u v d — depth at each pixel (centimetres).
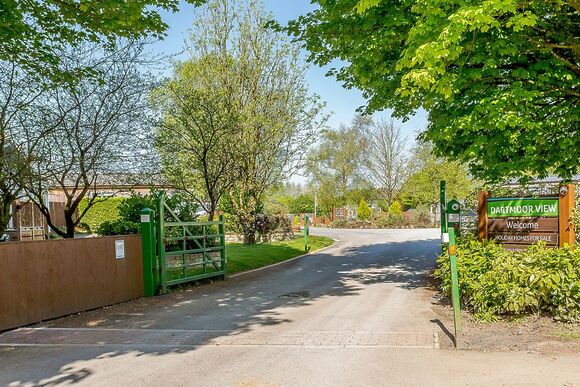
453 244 645
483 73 909
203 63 2023
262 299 1012
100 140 1218
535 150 928
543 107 964
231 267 1530
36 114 1130
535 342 611
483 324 720
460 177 3978
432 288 1097
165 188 1582
